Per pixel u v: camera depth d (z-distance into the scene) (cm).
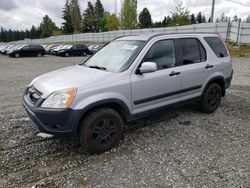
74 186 283
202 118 505
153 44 413
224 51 554
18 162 336
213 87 521
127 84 369
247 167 318
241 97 670
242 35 2534
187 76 455
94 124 346
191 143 390
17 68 1537
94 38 5106
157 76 405
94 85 342
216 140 400
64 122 324
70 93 324
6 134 429
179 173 306
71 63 1902
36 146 384
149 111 411
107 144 365
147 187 280
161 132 435
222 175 301
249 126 462
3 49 3253
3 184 287
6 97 711
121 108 376
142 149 372
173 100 445
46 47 3350
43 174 308
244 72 1163
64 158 348
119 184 286
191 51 475
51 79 371
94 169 319
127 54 408
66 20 8006
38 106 329
